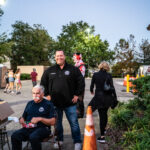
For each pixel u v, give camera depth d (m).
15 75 14.20
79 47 47.44
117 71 36.38
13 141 3.13
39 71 38.94
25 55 56.59
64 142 4.23
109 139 4.28
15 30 56.34
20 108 8.17
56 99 3.73
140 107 5.85
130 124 4.81
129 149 3.63
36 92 3.25
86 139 3.18
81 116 5.93
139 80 5.85
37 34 57.59
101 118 4.20
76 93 3.78
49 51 59.78
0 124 3.20
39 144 3.03
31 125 3.20
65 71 3.69
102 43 50.47
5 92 14.58
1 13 30.19
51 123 3.23
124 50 35.00
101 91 4.16
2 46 30.41
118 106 6.82
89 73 47.34
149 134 3.94
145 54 32.59
